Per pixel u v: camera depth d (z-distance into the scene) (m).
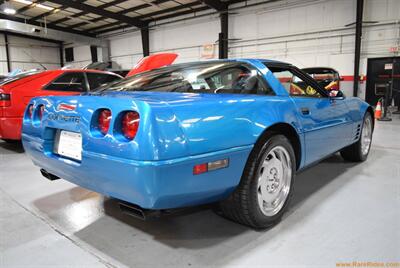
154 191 1.07
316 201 1.94
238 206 1.46
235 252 1.35
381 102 7.62
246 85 1.65
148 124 1.05
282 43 10.27
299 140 1.74
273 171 1.60
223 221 1.68
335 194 2.06
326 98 2.16
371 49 8.70
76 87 3.87
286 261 1.27
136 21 13.60
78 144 1.33
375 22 8.53
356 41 8.61
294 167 1.71
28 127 1.62
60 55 18.98
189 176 1.15
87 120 1.23
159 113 1.08
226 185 1.30
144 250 1.38
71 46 18.33
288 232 1.53
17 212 1.82
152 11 12.66
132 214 1.24
